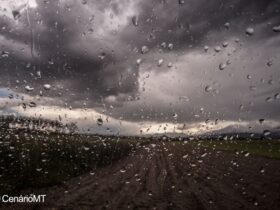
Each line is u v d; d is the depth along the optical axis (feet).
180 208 18.13
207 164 48.80
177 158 64.54
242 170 39.22
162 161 56.75
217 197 21.44
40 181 27.58
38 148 40.57
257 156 65.21
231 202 19.67
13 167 31.91
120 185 27.45
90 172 38.96
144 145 140.15
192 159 60.18
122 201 20.10
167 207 18.39
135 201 20.15
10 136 44.98
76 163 45.29
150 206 18.66
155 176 34.50
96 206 18.39
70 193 22.94
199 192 23.54
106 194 22.65
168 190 24.63
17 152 36.47
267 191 23.57
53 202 19.34
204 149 97.45
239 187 25.70
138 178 32.71
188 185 27.27
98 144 60.90
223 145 114.62
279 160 54.95
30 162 34.99
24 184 25.88
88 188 25.53
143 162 55.57
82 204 18.89
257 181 29.04
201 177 32.81
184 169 41.81
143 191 24.16
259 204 18.97
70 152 48.70
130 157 69.92
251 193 22.79
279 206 18.33
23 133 48.62
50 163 39.22
